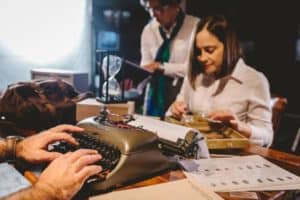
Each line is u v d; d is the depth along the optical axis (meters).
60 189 0.81
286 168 1.15
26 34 2.57
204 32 1.68
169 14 2.54
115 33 3.11
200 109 1.87
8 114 1.56
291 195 0.95
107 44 3.05
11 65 2.56
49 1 2.62
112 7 3.10
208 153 1.22
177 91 2.55
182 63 2.62
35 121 1.54
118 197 0.87
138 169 0.98
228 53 1.72
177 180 1.00
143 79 2.44
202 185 0.96
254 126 1.60
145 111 2.70
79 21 2.83
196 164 1.14
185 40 2.60
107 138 1.03
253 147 1.40
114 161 0.95
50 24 2.66
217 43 1.68
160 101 2.61
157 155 1.04
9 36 2.50
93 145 1.05
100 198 0.87
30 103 1.52
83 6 2.83
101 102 1.54
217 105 1.80
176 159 1.14
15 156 1.10
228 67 1.75
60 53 2.77
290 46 3.90
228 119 1.48
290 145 3.00
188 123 1.50
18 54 2.57
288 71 3.95
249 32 3.89
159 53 2.71
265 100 1.73
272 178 1.04
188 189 0.93
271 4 3.88
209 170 1.09
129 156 0.96
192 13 3.83
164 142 1.11
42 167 1.05
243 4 3.88
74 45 2.83
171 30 2.63
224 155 1.28
